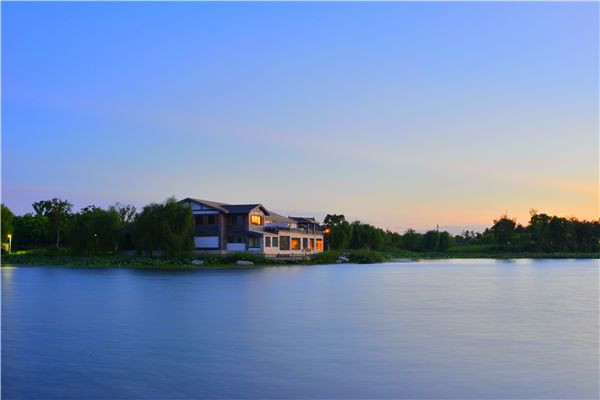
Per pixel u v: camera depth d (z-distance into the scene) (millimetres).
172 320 23156
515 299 32250
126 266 72688
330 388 13359
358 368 15133
